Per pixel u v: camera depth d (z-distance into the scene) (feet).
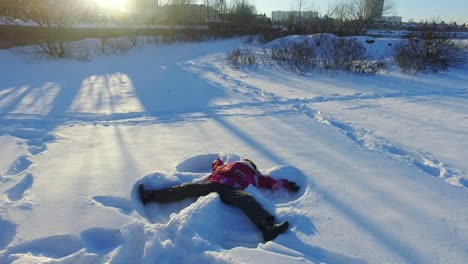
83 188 12.36
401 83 37.45
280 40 77.77
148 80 37.55
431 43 48.47
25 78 37.91
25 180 13.01
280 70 46.06
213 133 19.40
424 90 33.50
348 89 33.53
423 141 18.37
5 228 10.05
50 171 13.87
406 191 12.48
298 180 13.97
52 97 28.32
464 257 8.95
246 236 10.33
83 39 69.97
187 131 19.77
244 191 11.72
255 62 51.44
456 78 41.63
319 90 32.81
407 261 8.80
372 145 17.65
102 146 17.07
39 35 56.03
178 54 67.46
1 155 15.61
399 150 16.96
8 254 8.98
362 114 24.07
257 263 8.43
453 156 16.19
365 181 13.26
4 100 26.76
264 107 25.90
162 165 14.67
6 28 57.11
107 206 11.37
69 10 57.36
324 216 10.78
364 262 8.76
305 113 24.32
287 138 18.57
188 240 9.07
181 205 12.15
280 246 9.11
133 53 67.10
